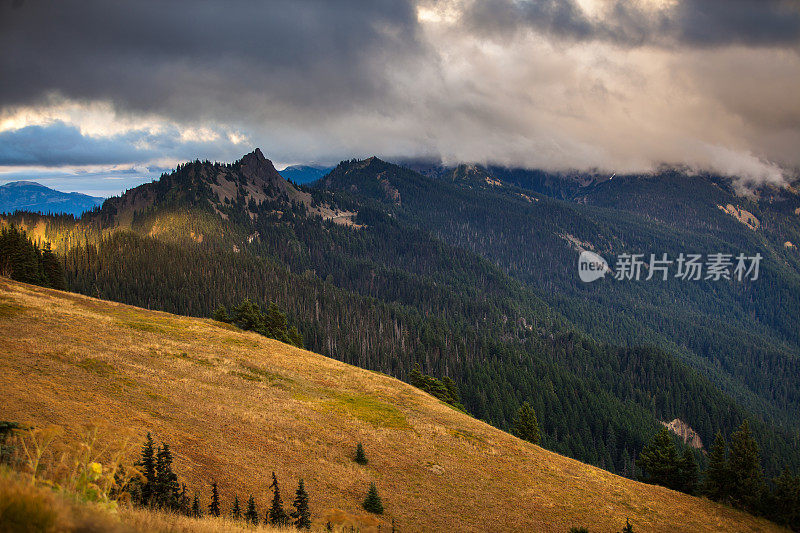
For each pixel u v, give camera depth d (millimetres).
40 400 28500
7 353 37375
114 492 19562
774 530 50531
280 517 24359
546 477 48531
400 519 32531
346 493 34062
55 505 7852
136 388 39188
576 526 38438
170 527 13352
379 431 48969
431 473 42281
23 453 18875
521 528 35938
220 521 18688
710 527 46438
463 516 35656
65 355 41281
